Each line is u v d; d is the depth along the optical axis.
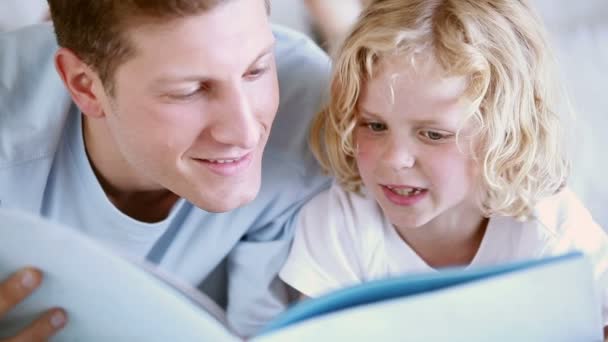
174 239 1.21
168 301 0.70
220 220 1.21
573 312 0.82
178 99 0.93
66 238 0.70
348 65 1.07
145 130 0.97
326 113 1.16
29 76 1.16
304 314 0.74
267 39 0.93
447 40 1.03
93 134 1.10
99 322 0.74
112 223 1.16
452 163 1.08
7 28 1.80
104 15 0.89
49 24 1.24
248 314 1.27
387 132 1.08
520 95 1.10
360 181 1.20
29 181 1.14
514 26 1.09
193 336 0.71
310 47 1.30
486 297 0.77
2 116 1.13
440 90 1.02
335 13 1.87
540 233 1.16
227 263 1.33
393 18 1.06
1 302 0.72
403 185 1.11
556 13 2.10
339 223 1.22
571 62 1.94
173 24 0.86
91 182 1.13
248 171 1.01
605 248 1.17
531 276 0.79
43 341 0.75
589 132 1.73
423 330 0.75
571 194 1.24
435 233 1.20
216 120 0.94
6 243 0.71
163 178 1.03
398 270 1.23
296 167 1.23
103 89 0.98
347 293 0.76
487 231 1.20
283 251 1.26
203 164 0.99
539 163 1.16
